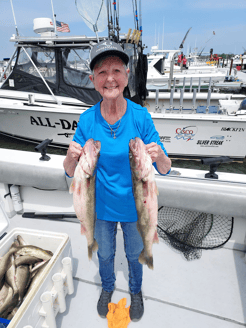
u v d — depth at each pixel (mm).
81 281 1950
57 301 1523
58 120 6188
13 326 1153
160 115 5836
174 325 1605
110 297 1686
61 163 2455
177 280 1954
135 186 1152
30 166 2402
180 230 2254
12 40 5746
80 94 6043
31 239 1815
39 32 5816
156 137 1212
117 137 1120
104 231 1368
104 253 1452
